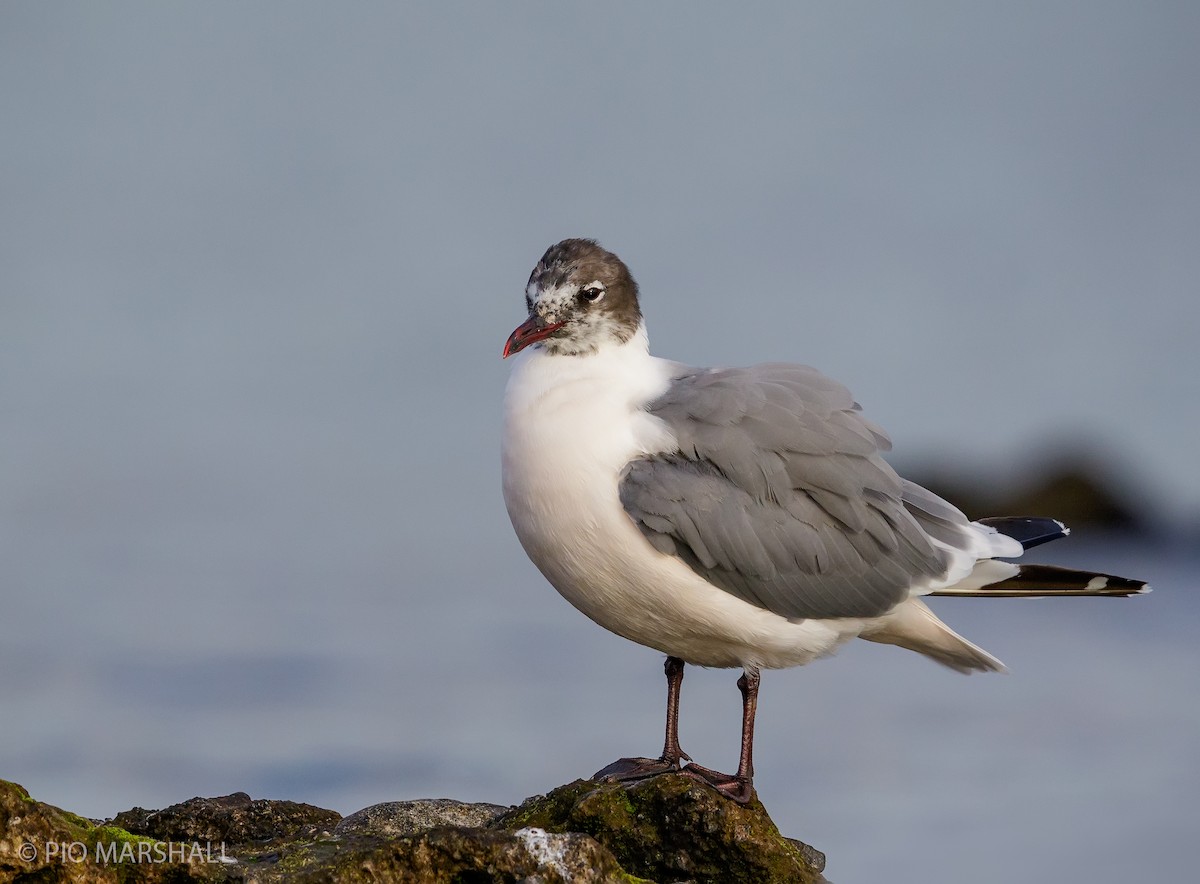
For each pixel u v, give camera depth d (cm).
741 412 1299
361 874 1011
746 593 1280
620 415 1288
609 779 1241
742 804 1245
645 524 1246
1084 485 3775
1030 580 1409
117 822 1245
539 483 1272
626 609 1301
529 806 1220
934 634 1382
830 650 1359
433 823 1220
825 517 1308
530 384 1305
